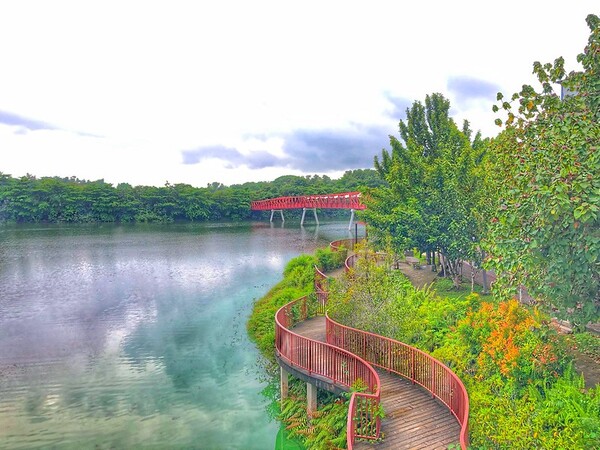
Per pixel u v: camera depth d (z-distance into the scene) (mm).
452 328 14961
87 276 40594
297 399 14812
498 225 10758
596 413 8938
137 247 63781
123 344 22016
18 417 14594
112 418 14531
